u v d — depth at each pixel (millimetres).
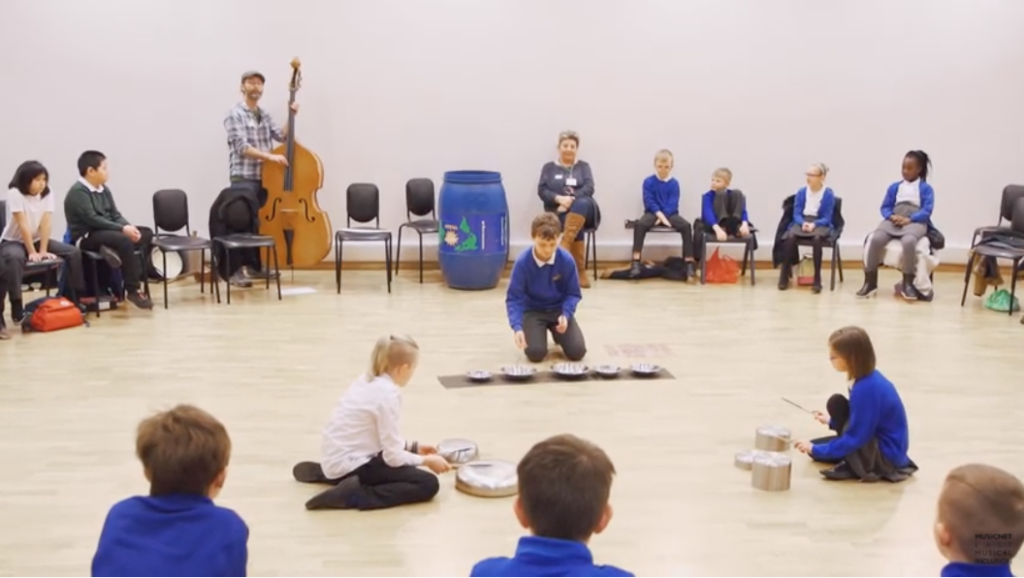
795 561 3037
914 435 4172
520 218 7953
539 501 1740
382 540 3158
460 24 7645
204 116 7555
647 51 7781
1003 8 7809
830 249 8102
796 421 4332
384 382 3447
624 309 6562
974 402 4625
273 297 6812
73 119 7449
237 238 6684
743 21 7789
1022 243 6648
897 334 5918
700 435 4145
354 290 7102
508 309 5199
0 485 3559
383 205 7824
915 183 7121
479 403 4523
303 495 3498
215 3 7441
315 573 2928
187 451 1955
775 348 5555
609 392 4715
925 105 7938
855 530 3260
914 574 2969
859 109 7941
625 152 7902
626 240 8016
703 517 3344
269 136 7234
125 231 6270
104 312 6305
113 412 4355
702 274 7449
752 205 8047
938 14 7828
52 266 5922
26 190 5844
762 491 3570
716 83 7859
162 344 5520
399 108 7707
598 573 1688
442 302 6727
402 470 3443
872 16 7824
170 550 1896
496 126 7801
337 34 7566
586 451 1799
